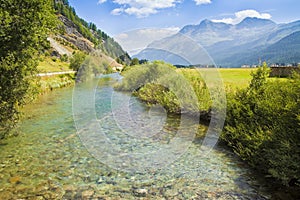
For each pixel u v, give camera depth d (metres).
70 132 8.47
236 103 7.30
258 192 4.37
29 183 4.79
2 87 7.41
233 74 15.83
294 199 4.09
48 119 10.70
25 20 7.42
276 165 4.53
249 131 6.05
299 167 4.15
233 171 5.30
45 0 8.08
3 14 7.12
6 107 7.62
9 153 6.50
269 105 6.05
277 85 6.88
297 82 5.53
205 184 4.72
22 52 7.62
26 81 8.09
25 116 11.30
